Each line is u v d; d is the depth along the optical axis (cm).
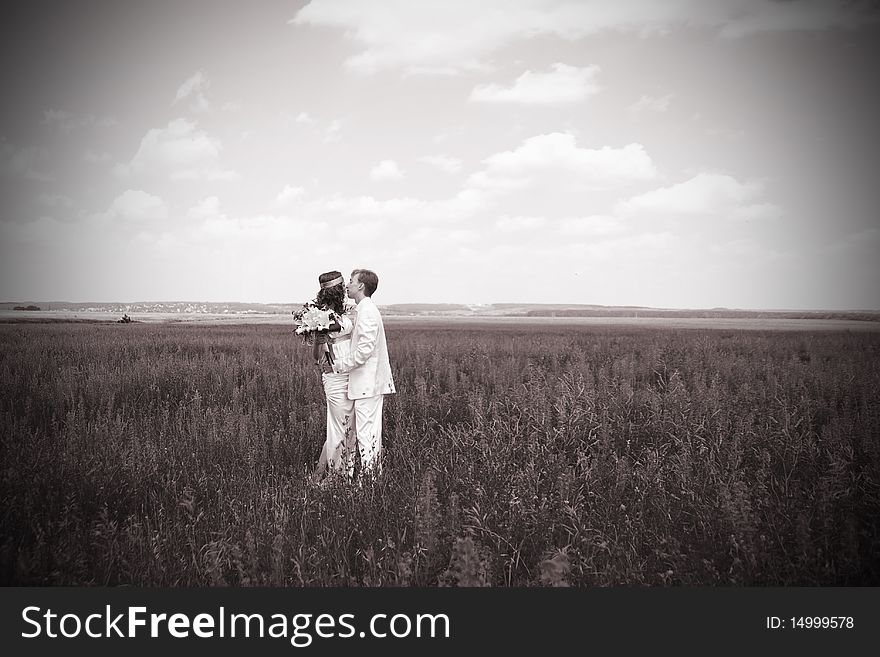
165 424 718
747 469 514
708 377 1132
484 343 1856
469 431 613
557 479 463
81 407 809
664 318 9100
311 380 1052
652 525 425
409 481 488
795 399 862
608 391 803
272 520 429
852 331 3384
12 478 485
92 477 495
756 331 3372
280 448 649
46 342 1931
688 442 569
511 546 390
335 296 618
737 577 356
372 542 403
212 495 504
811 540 373
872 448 531
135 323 4378
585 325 5069
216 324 4253
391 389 639
